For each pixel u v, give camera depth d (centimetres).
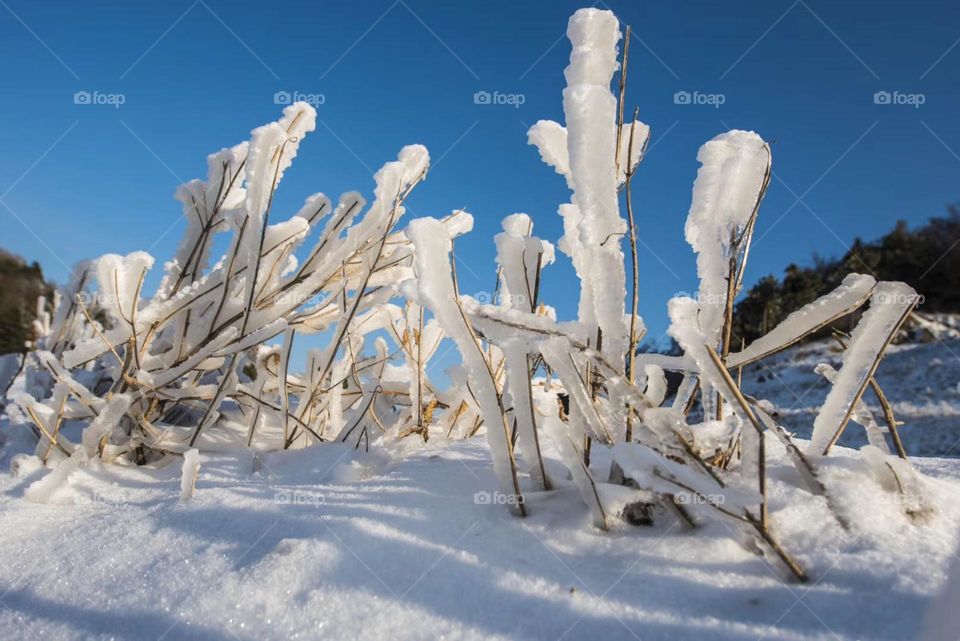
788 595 103
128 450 219
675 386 571
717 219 146
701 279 150
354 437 212
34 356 316
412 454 195
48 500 190
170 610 121
